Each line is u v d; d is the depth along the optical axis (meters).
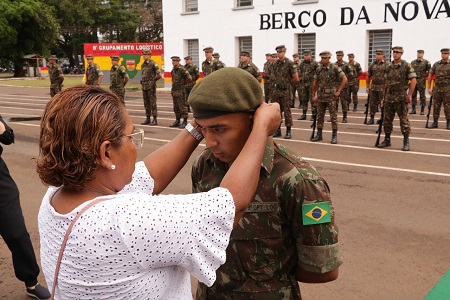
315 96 8.79
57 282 1.07
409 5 16.09
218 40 20.70
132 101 18.33
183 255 1.05
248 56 10.88
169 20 22.00
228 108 1.29
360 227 4.23
